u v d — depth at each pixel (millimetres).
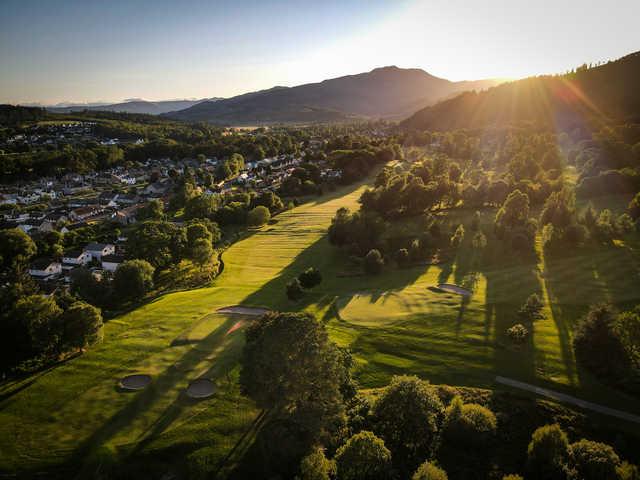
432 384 46125
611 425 38000
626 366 43062
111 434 40812
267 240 121125
